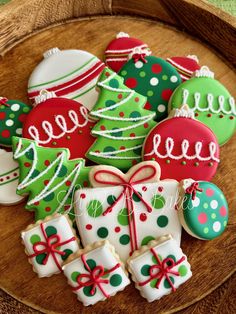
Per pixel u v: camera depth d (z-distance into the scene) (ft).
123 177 0.70
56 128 0.74
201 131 0.73
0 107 0.76
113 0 0.86
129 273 0.70
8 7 0.79
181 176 0.73
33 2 0.80
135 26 0.87
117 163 0.73
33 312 0.71
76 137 0.74
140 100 0.74
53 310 0.71
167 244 0.68
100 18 0.87
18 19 0.81
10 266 0.72
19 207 0.74
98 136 0.73
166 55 0.86
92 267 0.66
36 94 0.78
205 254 0.74
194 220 0.70
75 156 0.73
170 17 0.87
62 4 0.83
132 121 0.73
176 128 0.73
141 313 0.71
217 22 0.83
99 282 0.66
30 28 0.84
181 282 0.69
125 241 0.69
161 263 0.67
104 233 0.69
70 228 0.69
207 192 0.71
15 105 0.76
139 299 0.71
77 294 0.68
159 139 0.72
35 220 0.71
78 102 0.76
